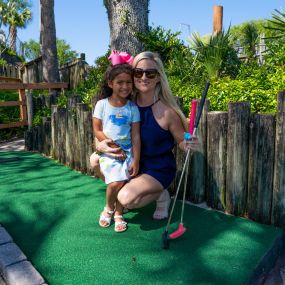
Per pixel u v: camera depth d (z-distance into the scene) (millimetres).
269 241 2486
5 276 2203
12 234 2684
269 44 6234
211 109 3701
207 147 3098
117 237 2584
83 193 3586
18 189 3777
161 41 6820
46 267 2215
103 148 2672
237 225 2756
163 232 2635
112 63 2676
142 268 2176
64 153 4930
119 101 2674
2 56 25500
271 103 3297
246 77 5285
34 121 6727
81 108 4363
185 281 2043
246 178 2881
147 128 2699
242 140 2824
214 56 6293
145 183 2617
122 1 6629
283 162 2629
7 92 9719
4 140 7352
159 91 2725
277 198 2691
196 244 2457
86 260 2281
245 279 2055
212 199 3096
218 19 7602
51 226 2809
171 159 2795
